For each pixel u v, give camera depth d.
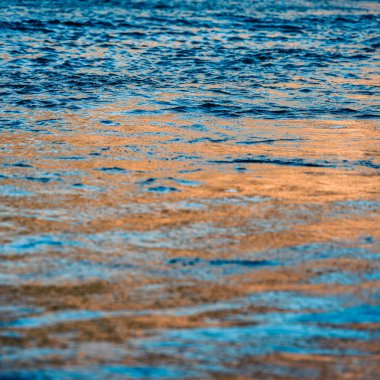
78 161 21.34
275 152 22.89
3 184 18.94
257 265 14.17
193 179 19.81
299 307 12.38
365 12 68.31
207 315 12.04
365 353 10.93
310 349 11.01
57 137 24.22
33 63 38.34
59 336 11.24
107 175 19.98
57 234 15.59
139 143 23.66
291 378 10.21
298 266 14.12
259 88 33.72
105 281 13.34
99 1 67.31
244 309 12.28
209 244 15.20
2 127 25.44
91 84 33.50
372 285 13.30
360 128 26.62
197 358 10.69
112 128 25.72
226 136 24.89
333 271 13.90
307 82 35.53
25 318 11.81
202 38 48.69
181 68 38.19
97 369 10.32
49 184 19.06
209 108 29.34
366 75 38.03
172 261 14.30
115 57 40.88
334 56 43.62
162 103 29.98
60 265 14.01
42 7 61.88
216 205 17.67
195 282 13.34
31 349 10.83
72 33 49.06
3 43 44.19
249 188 19.08
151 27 52.75
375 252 14.88
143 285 13.20
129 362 10.53
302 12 65.94
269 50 44.88
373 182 19.86
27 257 14.34
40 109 28.45
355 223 16.55
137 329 11.52
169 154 22.38
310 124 27.05
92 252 14.67
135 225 16.22
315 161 21.89
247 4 70.31
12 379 10.00
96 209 17.20
